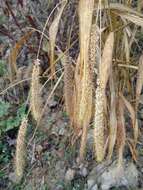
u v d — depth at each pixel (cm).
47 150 279
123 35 210
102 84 165
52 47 183
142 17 187
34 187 269
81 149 201
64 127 281
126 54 209
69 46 209
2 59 322
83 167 262
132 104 234
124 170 250
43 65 291
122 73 217
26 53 312
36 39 286
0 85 310
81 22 156
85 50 156
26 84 308
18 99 306
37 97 192
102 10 197
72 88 203
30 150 282
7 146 294
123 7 186
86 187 254
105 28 190
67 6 265
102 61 165
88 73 159
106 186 248
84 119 182
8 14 310
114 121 206
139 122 261
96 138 173
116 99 211
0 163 289
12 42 313
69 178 262
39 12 298
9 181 279
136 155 241
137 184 246
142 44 252
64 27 267
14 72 291
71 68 200
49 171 271
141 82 196
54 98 292
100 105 166
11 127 289
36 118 199
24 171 277
